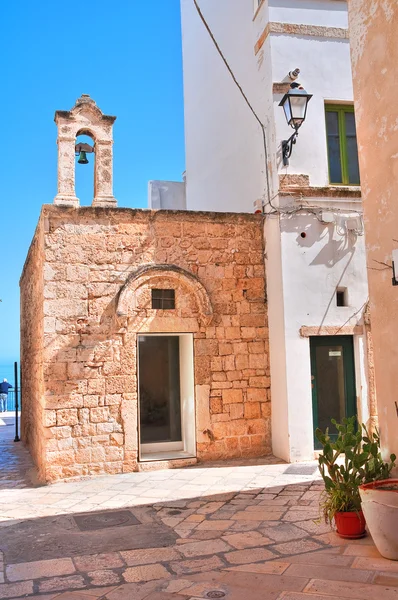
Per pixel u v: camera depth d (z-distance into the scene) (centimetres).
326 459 577
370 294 620
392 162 583
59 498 763
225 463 939
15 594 453
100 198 966
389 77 589
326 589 430
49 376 883
